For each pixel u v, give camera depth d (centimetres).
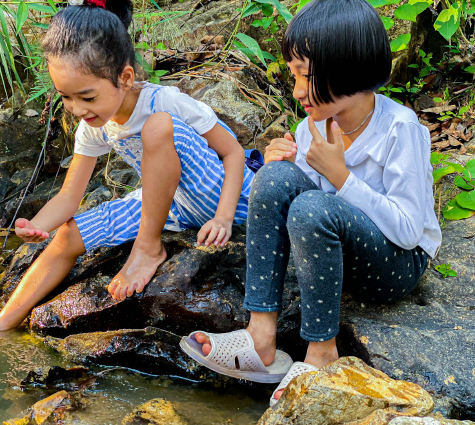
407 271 180
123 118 202
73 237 218
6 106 392
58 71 174
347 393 141
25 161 375
